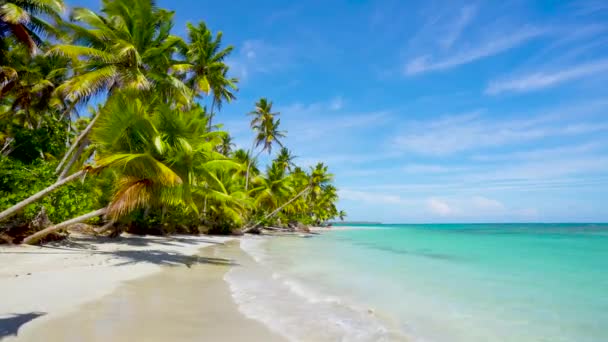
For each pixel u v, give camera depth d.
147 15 17.72
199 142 14.20
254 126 46.88
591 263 17.31
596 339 6.08
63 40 18.03
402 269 14.55
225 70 34.16
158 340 5.09
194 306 7.16
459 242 34.69
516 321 7.14
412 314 7.50
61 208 15.74
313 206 76.25
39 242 14.80
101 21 17.47
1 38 17.16
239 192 34.84
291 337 5.61
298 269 13.82
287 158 57.25
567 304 8.65
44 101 23.55
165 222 29.36
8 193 14.41
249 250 21.62
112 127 12.04
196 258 15.55
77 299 7.08
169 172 11.66
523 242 34.28
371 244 31.06
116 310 6.50
